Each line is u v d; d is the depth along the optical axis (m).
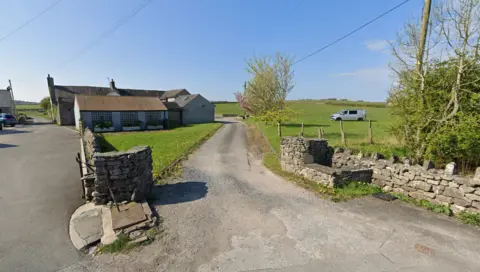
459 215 4.95
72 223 4.62
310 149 8.05
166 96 50.66
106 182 5.39
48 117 53.44
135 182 5.62
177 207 5.51
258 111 22.05
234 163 10.27
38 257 3.71
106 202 5.50
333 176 6.63
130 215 4.84
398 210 5.30
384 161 6.76
